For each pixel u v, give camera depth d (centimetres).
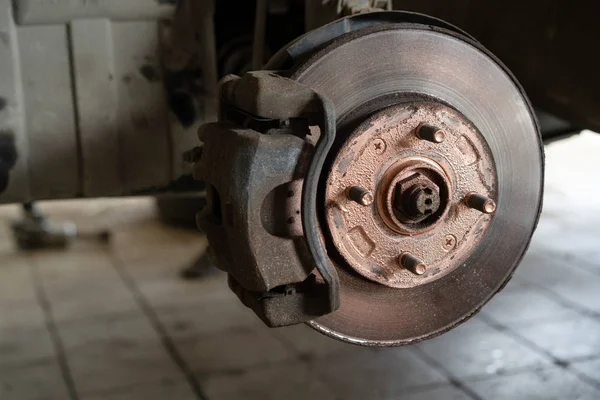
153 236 272
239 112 61
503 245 71
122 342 180
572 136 115
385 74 63
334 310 58
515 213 71
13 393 155
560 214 300
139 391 156
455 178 61
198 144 89
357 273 61
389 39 63
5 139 83
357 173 58
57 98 84
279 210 57
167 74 86
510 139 70
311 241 56
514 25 98
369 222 60
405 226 60
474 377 162
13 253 253
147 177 89
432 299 68
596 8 87
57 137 85
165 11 84
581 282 220
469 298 70
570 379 161
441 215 61
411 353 174
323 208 59
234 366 167
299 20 98
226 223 57
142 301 207
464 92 67
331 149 59
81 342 180
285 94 54
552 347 177
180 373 164
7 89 82
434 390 156
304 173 55
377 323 67
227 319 194
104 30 83
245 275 56
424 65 64
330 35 64
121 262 242
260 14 86
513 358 171
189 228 277
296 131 56
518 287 215
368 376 162
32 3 80
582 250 251
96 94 85
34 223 257
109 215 301
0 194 85
